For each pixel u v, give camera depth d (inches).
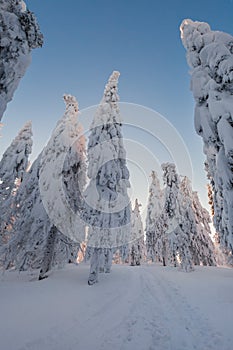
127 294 331.6
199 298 307.3
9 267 555.2
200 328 193.3
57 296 294.0
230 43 294.0
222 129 251.3
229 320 209.5
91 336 175.5
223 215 297.6
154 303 283.3
